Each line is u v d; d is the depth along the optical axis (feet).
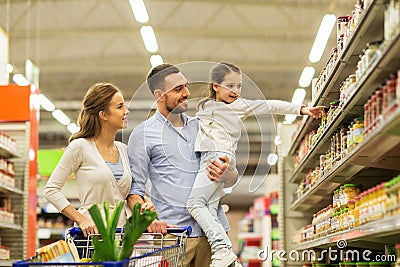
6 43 35.17
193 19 57.77
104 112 15.28
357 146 13.76
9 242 33.12
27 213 33.12
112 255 10.49
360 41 14.74
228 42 63.10
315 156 23.89
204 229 14.82
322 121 20.33
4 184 29.99
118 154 15.55
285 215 31.86
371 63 12.43
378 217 12.56
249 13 57.06
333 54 18.22
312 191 22.49
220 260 14.52
